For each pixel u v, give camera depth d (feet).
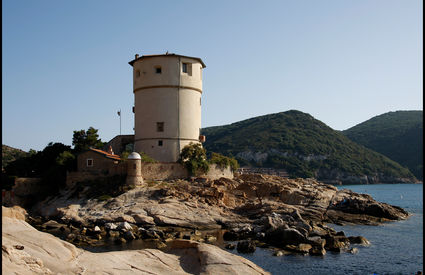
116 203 172.65
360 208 197.16
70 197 187.62
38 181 207.62
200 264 75.51
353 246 128.36
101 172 197.06
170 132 216.54
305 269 102.78
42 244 68.03
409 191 533.96
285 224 135.85
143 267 69.87
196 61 228.02
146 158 200.54
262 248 122.72
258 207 177.58
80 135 236.63
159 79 218.38
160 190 177.78
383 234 151.43
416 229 163.12
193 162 205.87
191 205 169.99
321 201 201.36
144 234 136.87
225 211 174.09
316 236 130.93
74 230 150.00
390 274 99.91
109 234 138.72
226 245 123.85
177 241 86.07
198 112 229.04
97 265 65.67
